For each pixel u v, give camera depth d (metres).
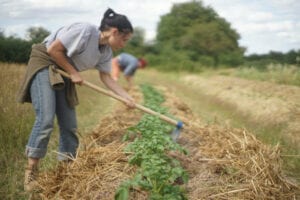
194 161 5.85
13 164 5.99
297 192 5.22
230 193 4.84
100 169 5.32
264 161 5.36
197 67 32.72
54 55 5.20
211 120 9.70
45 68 5.30
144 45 34.97
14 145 6.68
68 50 5.21
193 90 19.02
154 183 4.50
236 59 34.47
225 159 5.58
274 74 20.39
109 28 5.30
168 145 5.63
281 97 13.02
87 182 4.98
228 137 6.42
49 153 6.52
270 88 15.62
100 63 5.75
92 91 14.27
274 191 4.98
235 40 35.66
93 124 8.88
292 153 6.86
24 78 5.38
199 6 36.12
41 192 5.11
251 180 4.99
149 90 13.74
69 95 5.57
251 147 5.84
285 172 6.18
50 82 5.24
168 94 15.21
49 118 5.26
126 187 4.31
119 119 8.59
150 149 5.25
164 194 4.39
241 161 5.49
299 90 14.81
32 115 7.82
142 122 6.56
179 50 34.38
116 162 5.54
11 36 13.85
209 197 4.78
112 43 5.41
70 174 5.18
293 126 9.03
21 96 5.41
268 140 7.50
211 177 5.27
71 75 5.32
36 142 5.28
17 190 5.25
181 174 4.59
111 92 5.76
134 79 24.78
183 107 11.12
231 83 18.72
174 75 29.62
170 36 35.41
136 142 5.46
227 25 35.66
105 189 4.87
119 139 6.87
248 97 13.55
